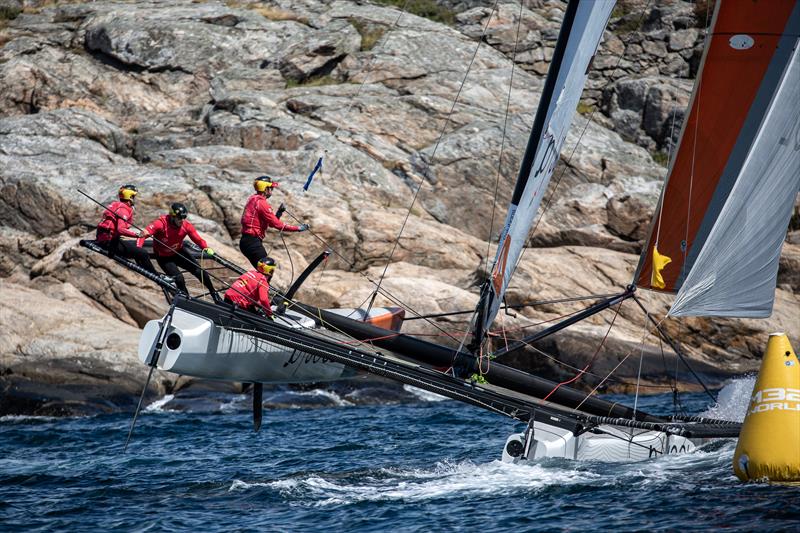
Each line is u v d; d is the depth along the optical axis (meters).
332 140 115.31
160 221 45.78
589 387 83.50
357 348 46.22
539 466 42.88
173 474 46.03
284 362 46.78
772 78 45.28
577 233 110.81
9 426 66.31
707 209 47.75
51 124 117.50
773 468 37.34
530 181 40.59
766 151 44.03
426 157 117.06
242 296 43.97
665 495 36.75
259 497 39.81
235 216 99.69
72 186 102.12
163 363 42.22
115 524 35.72
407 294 90.00
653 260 46.59
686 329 92.94
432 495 38.88
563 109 40.09
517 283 93.06
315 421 65.62
